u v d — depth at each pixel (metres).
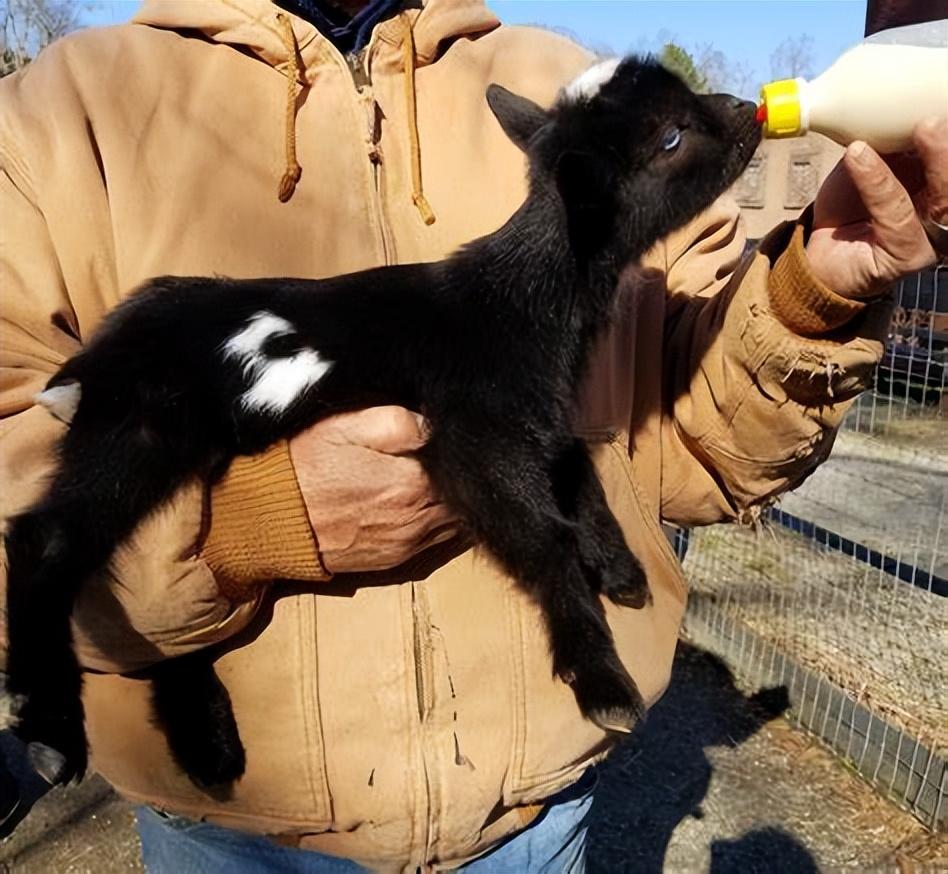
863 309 0.52
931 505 1.79
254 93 0.58
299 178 0.58
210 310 0.56
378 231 0.59
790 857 1.06
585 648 0.58
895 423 1.85
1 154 0.55
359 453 0.52
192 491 0.52
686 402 0.62
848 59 0.48
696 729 1.29
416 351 0.58
